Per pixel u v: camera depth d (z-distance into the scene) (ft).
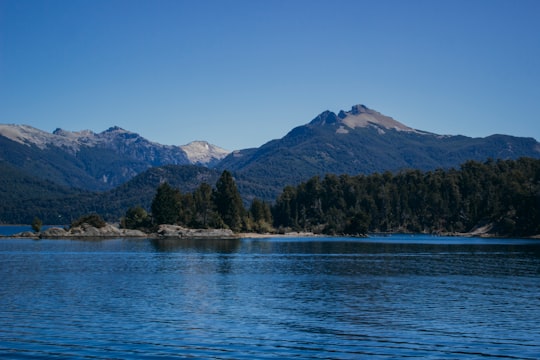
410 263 371.56
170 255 437.99
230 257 420.77
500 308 190.08
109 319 167.32
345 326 159.63
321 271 314.76
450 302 203.21
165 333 149.89
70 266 336.08
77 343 139.13
